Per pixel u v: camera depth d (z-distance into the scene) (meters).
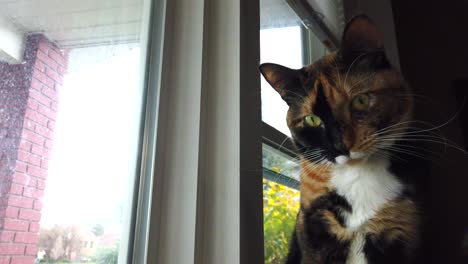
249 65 0.39
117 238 0.33
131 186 0.34
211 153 0.36
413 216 0.37
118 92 0.36
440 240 0.39
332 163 0.38
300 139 0.40
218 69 0.38
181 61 0.37
